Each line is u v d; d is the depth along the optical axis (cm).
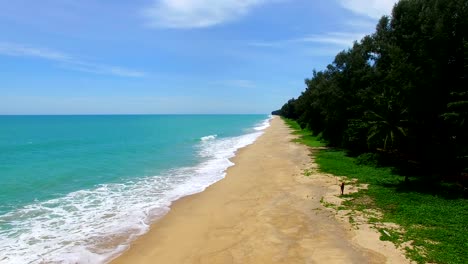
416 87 1975
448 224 1338
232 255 1145
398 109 2259
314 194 1836
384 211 1520
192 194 1952
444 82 1953
